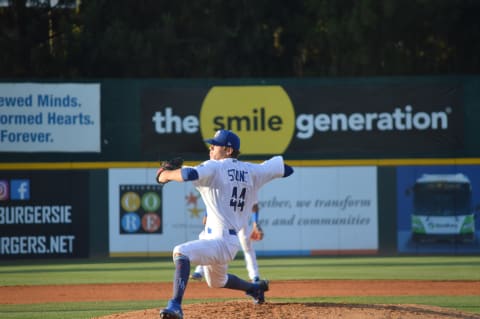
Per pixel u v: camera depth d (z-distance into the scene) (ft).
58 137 192.75
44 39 240.94
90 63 234.79
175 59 240.32
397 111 194.80
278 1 251.60
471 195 193.36
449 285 140.77
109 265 180.86
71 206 192.65
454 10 230.48
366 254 193.67
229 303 84.84
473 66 240.73
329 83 195.11
